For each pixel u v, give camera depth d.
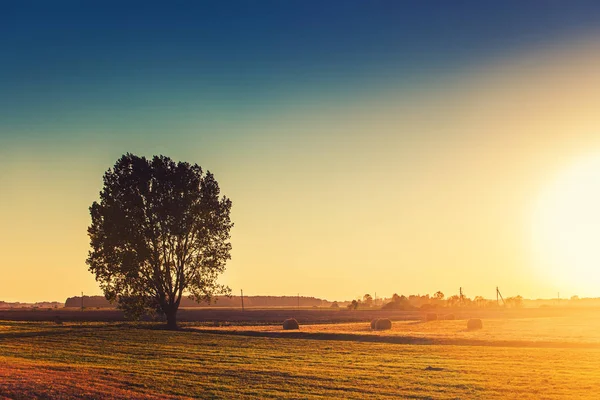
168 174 89.25
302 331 82.31
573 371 42.91
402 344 63.31
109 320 122.75
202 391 36.44
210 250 90.19
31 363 47.94
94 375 41.50
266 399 34.28
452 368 44.69
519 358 50.06
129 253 86.12
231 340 69.50
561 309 185.62
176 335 76.00
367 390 36.59
